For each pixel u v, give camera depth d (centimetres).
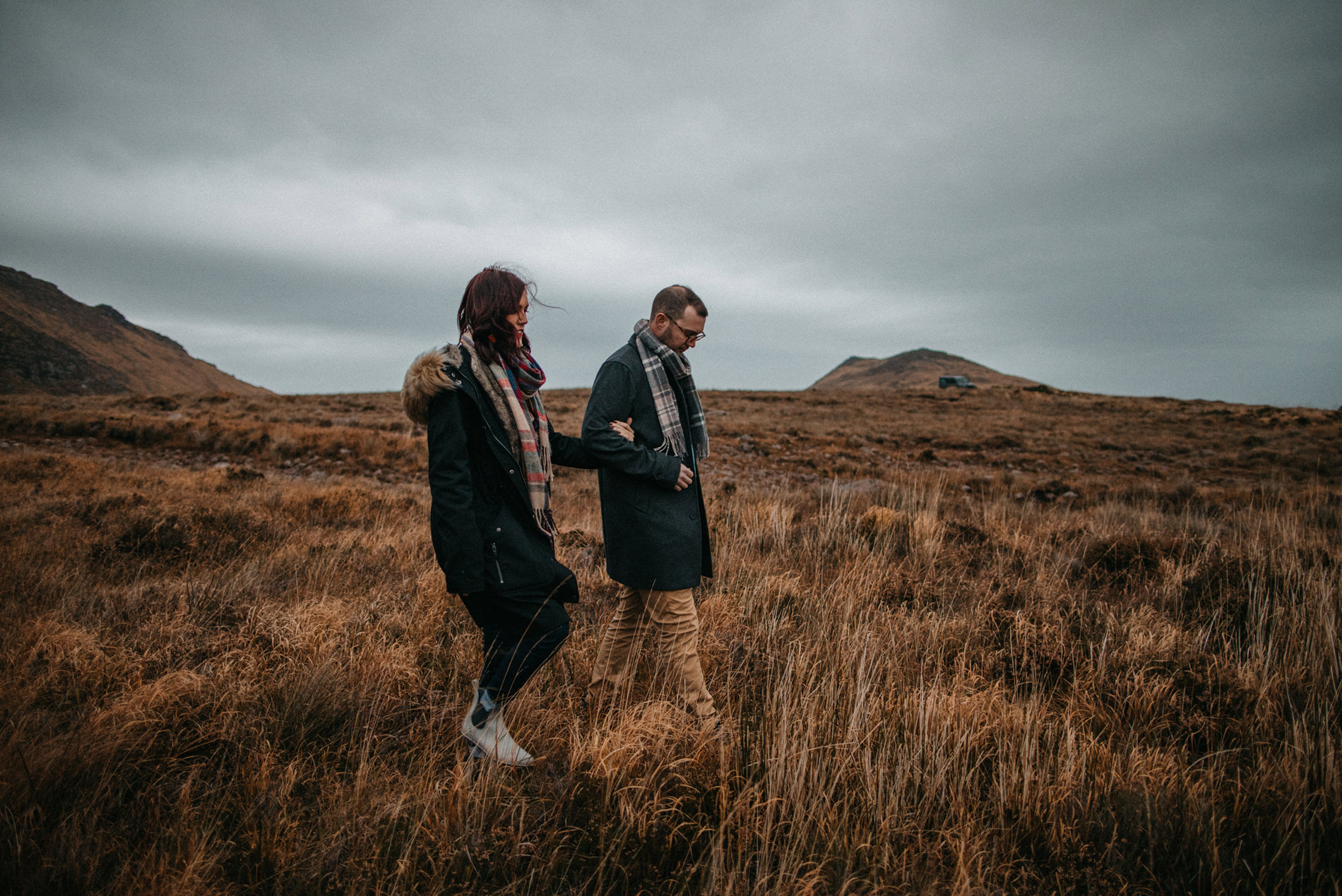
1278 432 2555
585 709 249
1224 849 171
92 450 1304
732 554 463
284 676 245
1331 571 401
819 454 1738
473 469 205
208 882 152
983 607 356
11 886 143
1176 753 224
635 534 231
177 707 224
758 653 290
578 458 243
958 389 5238
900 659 288
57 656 257
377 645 284
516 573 205
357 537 513
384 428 1862
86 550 427
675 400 243
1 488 691
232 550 464
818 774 193
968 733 217
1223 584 367
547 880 160
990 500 932
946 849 173
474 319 204
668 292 237
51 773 181
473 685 234
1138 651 291
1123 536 500
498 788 189
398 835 172
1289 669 275
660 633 245
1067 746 208
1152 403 3981
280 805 178
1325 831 176
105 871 157
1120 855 169
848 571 429
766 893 152
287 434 1459
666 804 186
